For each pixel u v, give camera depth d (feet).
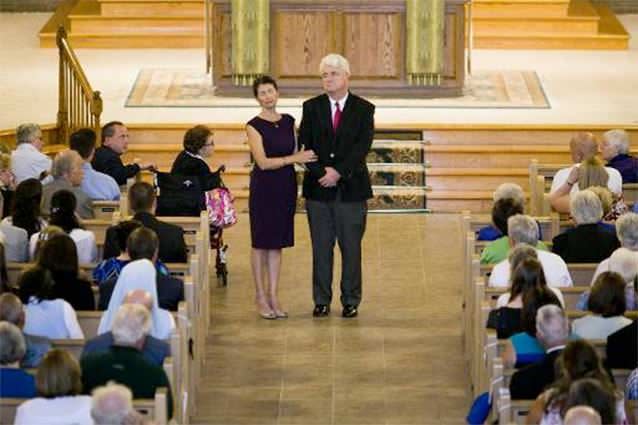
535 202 55.42
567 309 39.01
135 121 68.80
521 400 31.09
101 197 51.03
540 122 68.80
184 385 35.86
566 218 49.93
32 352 33.86
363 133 47.67
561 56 84.33
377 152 66.23
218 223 51.49
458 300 51.44
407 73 72.74
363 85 72.95
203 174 51.03
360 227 48.44
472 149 66.39
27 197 43.70
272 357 44.98
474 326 40.81
